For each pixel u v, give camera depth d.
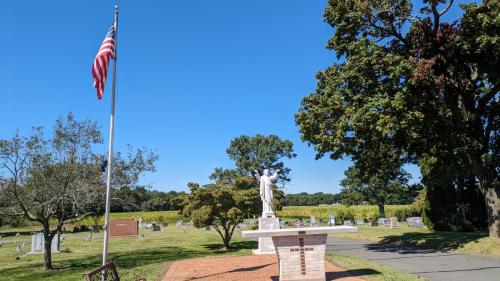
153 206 104.88
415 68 17.83
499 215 19.67
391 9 20.56
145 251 27.38
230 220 25.09
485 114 21.78
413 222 41.94
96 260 23.28
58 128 20.67
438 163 22.00
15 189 19.45
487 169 20.27
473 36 17.88
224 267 14.68
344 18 21.34
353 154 22.30
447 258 16.78
